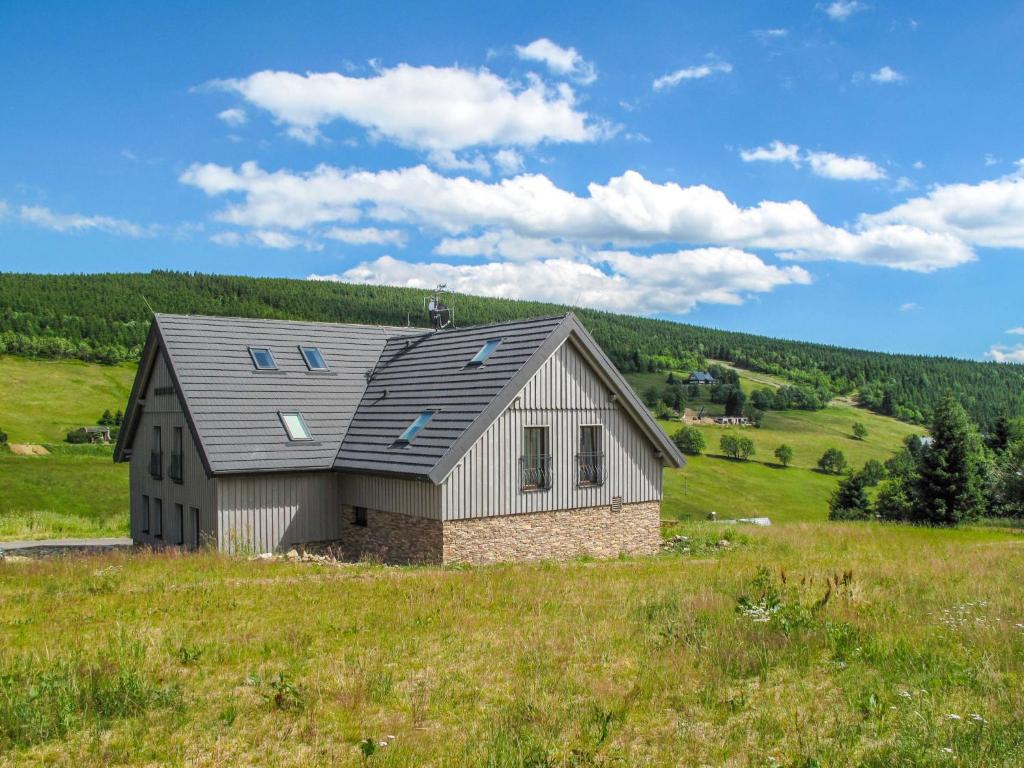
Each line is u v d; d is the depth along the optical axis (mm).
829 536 26328
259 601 13383
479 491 20328
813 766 6805
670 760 7102
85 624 11742
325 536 22469
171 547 21000
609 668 9734
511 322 23641
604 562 20250
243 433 21609
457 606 13086
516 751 7168
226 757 7188
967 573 17047
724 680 9141
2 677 8836
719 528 28938
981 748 7043
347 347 26656
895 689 8820
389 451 21094
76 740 7422
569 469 22297
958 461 48906
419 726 7910
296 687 8859
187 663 9812
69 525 30953
